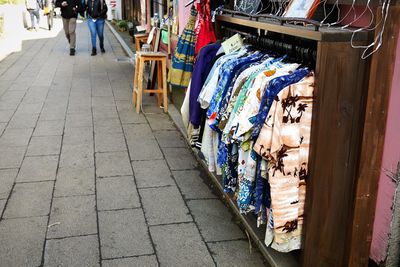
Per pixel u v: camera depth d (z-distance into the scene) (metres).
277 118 2.68
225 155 3.51
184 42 5.62
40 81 9.44
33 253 3.39
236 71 3.41
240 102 3.09
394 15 2.47
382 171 2.89
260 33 3.96
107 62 11.93
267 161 2.85
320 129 2.67
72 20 12.64
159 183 4.61
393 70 2.57
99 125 6.48
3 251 3.41
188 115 4.41
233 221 3.88
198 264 3.29
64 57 12.66
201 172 4.89
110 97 8.12
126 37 17.11
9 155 5.29
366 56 2.57
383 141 2.71
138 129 6.33
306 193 2.84
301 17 3.08
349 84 2.62
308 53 2.98
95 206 4.11
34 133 6.09
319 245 2.93
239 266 3.28
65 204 4.14
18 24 16.75
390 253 2.98
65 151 5.44
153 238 3.61
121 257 3.36
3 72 10.41
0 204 4.12
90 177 4.73
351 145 2.75
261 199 3.02
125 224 3.81
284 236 2.89
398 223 2.90
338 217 2.89
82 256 3.36
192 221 3.88
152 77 7.54
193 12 5.51
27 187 4.47
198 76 4.07
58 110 7.23
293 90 2.67
